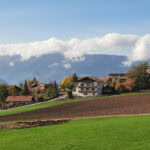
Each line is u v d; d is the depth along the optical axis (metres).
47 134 37.84
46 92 147.00
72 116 61.16
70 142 31.36
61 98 125.81
